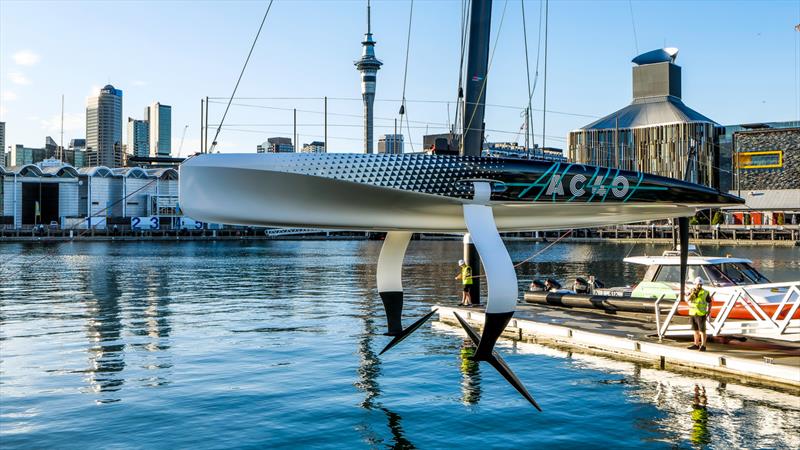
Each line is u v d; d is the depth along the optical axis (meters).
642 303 19.28
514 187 11.66
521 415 11.65
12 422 11.16
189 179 10.90
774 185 110.75
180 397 12.68
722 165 128.88
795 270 49.44
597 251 82.19
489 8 19.50
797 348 15.25
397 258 13.41
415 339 18.70
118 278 41.38
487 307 10.32
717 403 12.16
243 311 24.98
